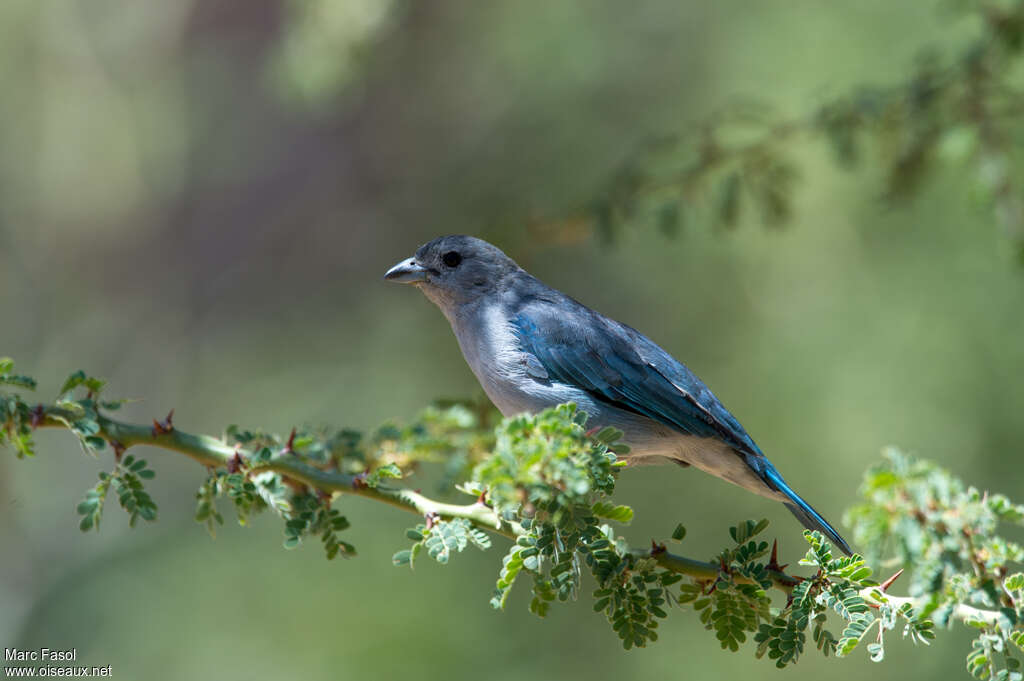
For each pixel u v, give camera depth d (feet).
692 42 56.29
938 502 13.47
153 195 75.15
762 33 53.93
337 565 45.68
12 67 66.74
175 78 73.82
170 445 16.94
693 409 25.63
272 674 42.80
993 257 48.29
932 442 47.42
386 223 67.97
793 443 48.96
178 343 75.87
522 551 14.93
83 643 48.32
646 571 15.34
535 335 26.55
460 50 60.75
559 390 26.30
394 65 62.23
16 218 72.18
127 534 55.06
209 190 77.46
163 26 72.84
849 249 51.90
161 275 77.30
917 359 48.80
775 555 15.60
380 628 43.01
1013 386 47.67
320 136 72.59
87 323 75.15
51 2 67.26
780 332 52.16
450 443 22.54
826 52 50.85
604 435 15.57
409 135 66.33
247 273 75.72
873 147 32.40
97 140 70.28
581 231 31.78
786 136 29.99
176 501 61.21
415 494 16.69
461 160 61.62
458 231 59.77
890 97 28.71
